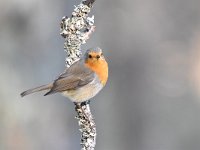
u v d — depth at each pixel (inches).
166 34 880.3
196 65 877.8
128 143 786.2
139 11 861.8
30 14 537.6
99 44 824.9
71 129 597.6
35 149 533.3
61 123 584.4
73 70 338.0
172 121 792.9
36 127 533.0
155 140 788.6
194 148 752.3
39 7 544.1
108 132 773.3
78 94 339.3
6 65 520.4
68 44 304.7
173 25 888.3
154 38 868.0
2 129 508.7
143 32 856.3
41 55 546.3
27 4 534.3
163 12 883.4
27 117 524.7
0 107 510.0
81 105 299.1
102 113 778.8
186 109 803.4
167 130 786.2
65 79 335.6
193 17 896.3
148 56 854.5
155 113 807.1
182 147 757.9
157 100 821.2
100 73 341.7
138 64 843.4
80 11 295.0
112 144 775.1
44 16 550.9
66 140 588.4
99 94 784.3
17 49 530.0
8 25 526.0
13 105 516.4
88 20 296.5
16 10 528.7
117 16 839.7
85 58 343.0
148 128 796.6
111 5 838.5
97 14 831.1
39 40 543.5
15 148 515.2
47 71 549.0
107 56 829.8
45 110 546.9
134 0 858.8
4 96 512.4
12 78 520.7
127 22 847.1
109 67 828.6
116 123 784.3
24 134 519.8
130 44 844.0
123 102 804.6
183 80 855.1
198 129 767.7
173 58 871.1
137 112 807.7
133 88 825.5
